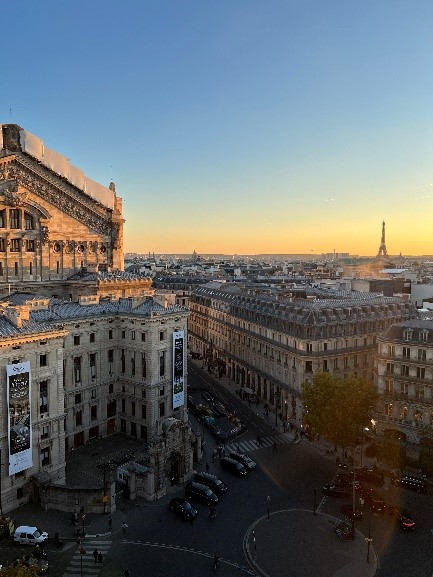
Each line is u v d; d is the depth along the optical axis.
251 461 104.62
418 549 76.44
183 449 97.62
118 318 117.81
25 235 136.62
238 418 132.12
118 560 72.62
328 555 74.75
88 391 113.00
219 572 70.44
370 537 78.94
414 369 112.62
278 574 70.25
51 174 140.88
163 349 116.06
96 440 115.44
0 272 132.50
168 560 72.94
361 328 136.62
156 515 85.44
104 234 157.00
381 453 104.75
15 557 72.12
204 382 171.12
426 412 110.31
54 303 118.31
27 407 86.31
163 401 117.06
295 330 133.38
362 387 107.12
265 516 85.62
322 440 120.19
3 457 83.94
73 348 109.31
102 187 155.00
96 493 85.75
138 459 100.31
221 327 186.00
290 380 134.38
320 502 90.69
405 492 94.94
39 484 87.12
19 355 85.88
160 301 119.12
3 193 131.25
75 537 78.06
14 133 132.62
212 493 89.81
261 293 177.38
